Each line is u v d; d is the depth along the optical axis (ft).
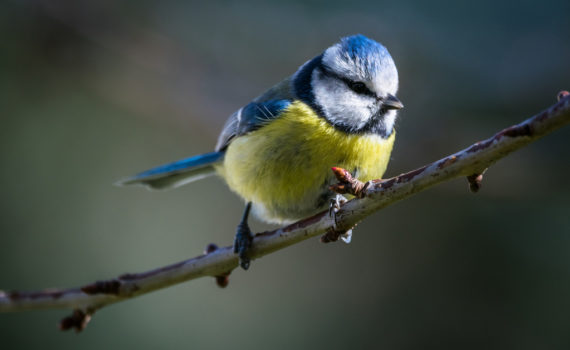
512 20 40.45
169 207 35.94
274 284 35.09
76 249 32.68
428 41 39.75
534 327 29.81
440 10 40.78
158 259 34.53
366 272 34.40
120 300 18.38
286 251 35.86
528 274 31.01
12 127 33.94
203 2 41.19
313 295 34.68
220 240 36.24
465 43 40.11
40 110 35.12
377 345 32.65
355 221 15.99
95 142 35.99
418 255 33.58
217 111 38.81
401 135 37.81
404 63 39.01
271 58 40.68
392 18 40.47
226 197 37.17
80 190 34.17
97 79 37.78
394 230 34.35
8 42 35.99
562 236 31.91
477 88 38.88
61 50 37.19
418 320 32.42
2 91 34.71
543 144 34.01
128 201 34.96
